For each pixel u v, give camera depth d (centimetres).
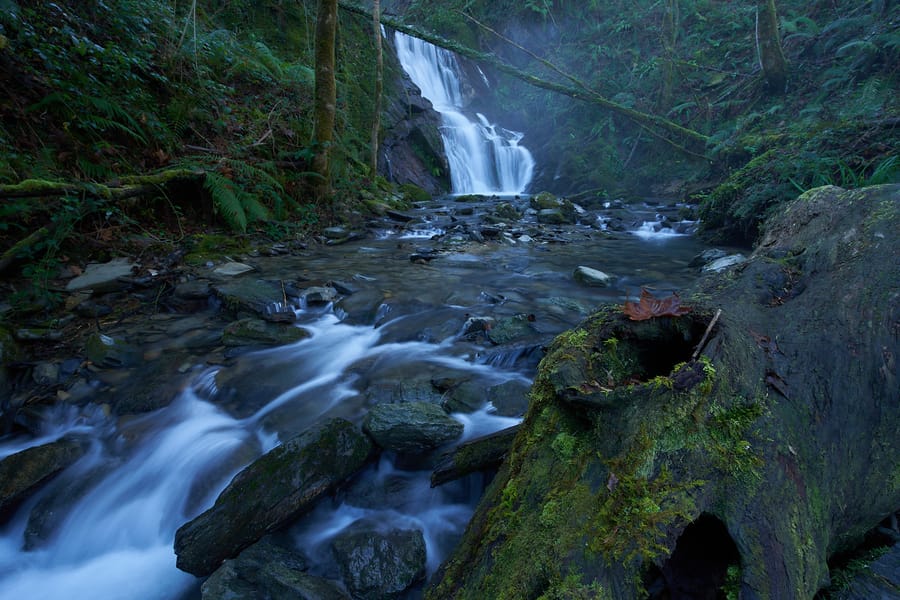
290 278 510
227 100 770
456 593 146
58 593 217
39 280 430
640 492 131
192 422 296
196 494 250
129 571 224
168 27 725
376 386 313
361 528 225
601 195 1210
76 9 594
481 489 235
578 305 434
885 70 849
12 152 469
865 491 165
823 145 684
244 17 1102
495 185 1483
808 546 135
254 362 352
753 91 1141
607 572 124
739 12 1413
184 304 448
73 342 376
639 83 1479
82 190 464
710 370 147
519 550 136
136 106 604
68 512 247
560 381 149
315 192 795
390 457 259
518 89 1783
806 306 199
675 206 1040
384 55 1420
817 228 260
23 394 320
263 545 215
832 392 167
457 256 630
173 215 616
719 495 135
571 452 148
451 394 296
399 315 423
